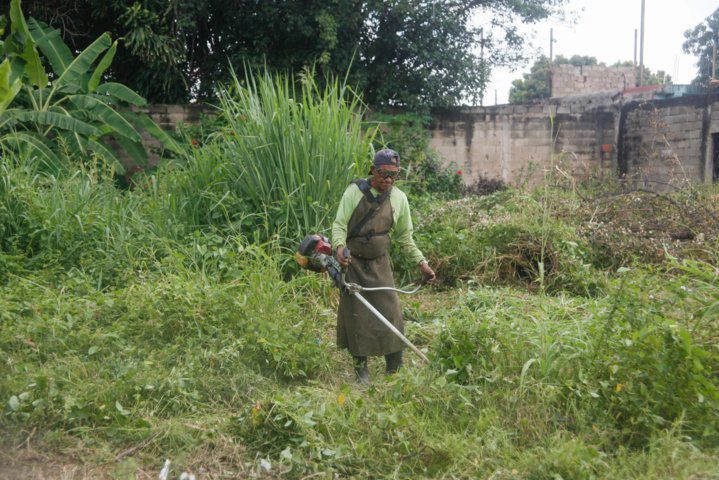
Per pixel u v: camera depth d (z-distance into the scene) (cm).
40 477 262
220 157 675
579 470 258
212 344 387
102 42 1103
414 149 1285
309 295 542
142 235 593
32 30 1098
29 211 604
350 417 303
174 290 430
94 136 1076
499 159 1454
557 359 346
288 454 279
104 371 342
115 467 272
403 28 1365
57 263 554
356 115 686
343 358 432
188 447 289
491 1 1393
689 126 1330
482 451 284
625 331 327
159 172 733
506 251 655
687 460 259
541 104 1460
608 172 1131
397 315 398
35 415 294
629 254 627
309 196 608
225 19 1318
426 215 772
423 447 286
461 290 570
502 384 337
